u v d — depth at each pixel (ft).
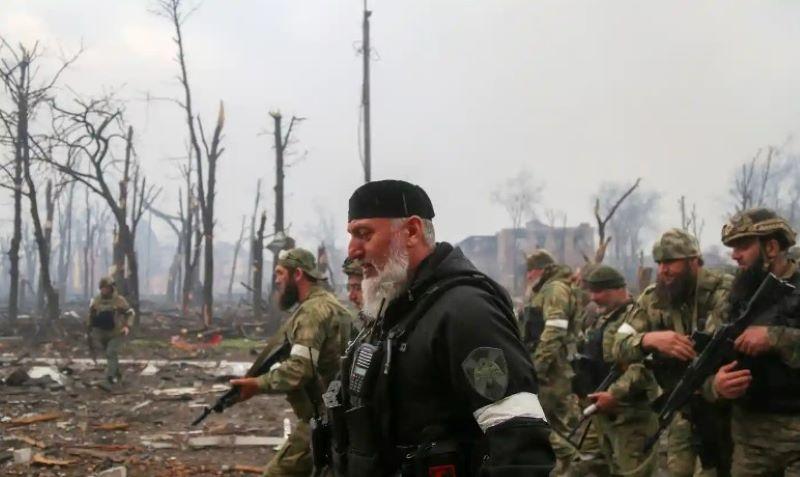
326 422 9.41
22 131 77.56
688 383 13.52
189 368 50.70
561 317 21.84
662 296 14.97
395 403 7.82
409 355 7.73
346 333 15.90
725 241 12.96
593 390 19.20
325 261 76.33
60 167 79.36
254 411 34.27
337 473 8.55
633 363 15.70
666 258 14.74
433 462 7.45
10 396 37.17
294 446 15.83
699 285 14.73
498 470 6.96
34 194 76.43
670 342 14.16
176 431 29.76
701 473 14.20
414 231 8.22
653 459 16.47
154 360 56.03
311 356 15.46
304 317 15.70
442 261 8.09
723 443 13.55
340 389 8.67
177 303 155.22
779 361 12.05
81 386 40.88
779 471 12.27
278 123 88.69
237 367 50.31
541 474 6.97
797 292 12.03
